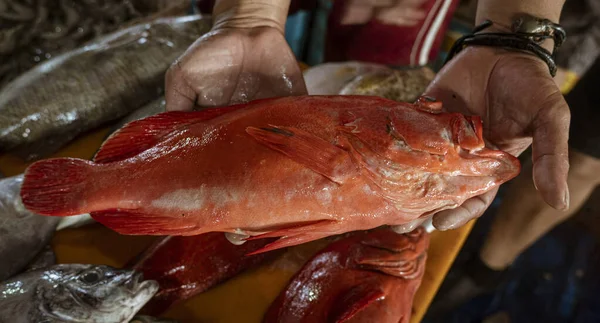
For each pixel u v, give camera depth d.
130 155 0.36
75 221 0.50
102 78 0.61
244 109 0.35
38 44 0.69
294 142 0.32
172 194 0.34
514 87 0.38
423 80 0.66
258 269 0.49
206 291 0.48
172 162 0.34
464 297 0.71
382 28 0.66
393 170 0.33
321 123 0.33
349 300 0.43
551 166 0.33
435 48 0.69
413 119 0.33
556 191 0.32
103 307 0.40
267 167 0.33
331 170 0.32
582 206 0.81
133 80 0.62
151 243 0.50
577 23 0.77
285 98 0.35
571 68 0.79
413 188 0.33
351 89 0.61
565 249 0.78
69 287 0.41
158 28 0.65
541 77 0.37
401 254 0.46
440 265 0.50
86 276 0.42
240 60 0.45
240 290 0.48
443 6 0.64
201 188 0.33
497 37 0.41
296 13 0.77
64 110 0.59
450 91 0.42
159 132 0.36
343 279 0.45
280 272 0.49
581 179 0.62
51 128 0.59
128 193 0.34
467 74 0.42
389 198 0.33
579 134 0.60
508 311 0.71
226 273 0.48
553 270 0.76
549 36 0.42
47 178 0.35
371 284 0.44
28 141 0.58
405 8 0.64
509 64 0.40
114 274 0.42
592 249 0.78
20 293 0.41
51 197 0.35
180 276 0.47
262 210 0.33
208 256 0.47
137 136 0.36
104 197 0.34
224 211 0.34
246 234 0.35
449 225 0.37
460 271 0.73
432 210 0.35
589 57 0.78
